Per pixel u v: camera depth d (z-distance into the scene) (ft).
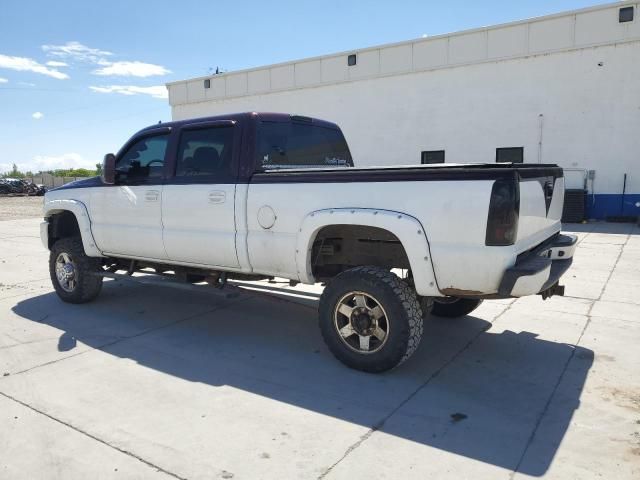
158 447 9.70
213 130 15.35
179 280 17.21
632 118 47.75
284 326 17.21
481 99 54.54
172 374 13.16
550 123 51.34
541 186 12.80
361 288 12.57
